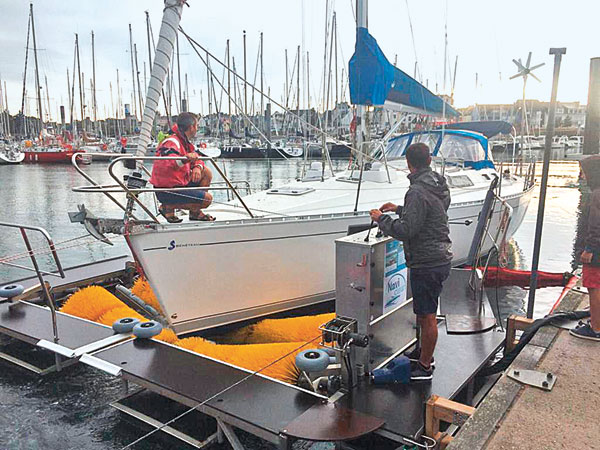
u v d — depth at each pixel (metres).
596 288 3.21
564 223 12.40
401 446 2.88
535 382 2.69
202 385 3.26
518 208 8.31
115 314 4.88
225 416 2.93
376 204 5.96
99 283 6.23
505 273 5.66
